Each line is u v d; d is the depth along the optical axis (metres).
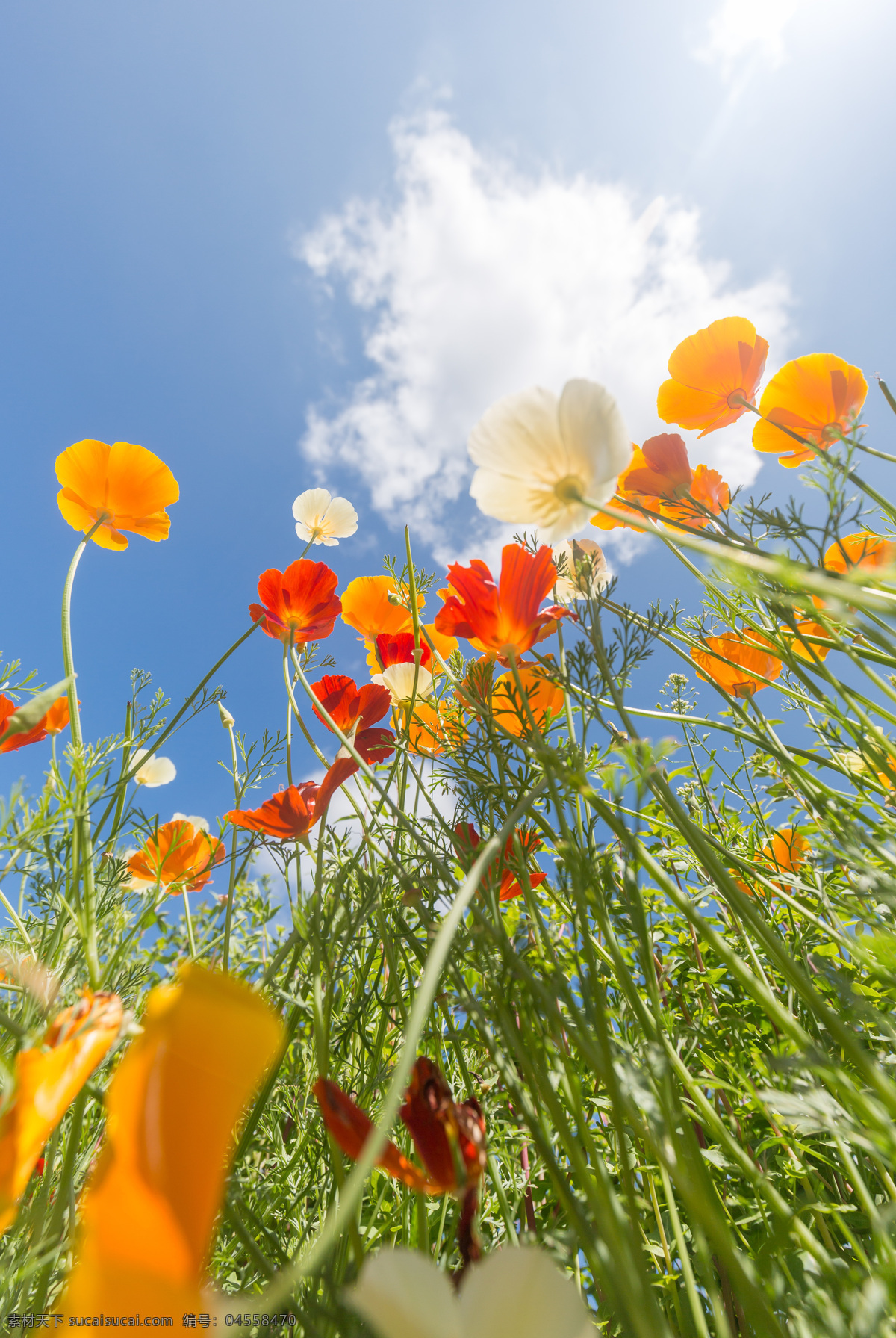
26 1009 0.16
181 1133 0.05
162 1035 0.05
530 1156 0.20
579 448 0.17
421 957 0.17
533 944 0.16
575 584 0.20
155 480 0.33
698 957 0.24
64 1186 0.13
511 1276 0.06
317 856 0.21
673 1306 0.14
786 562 0.11
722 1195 0.17
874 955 0.14
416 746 0.26
